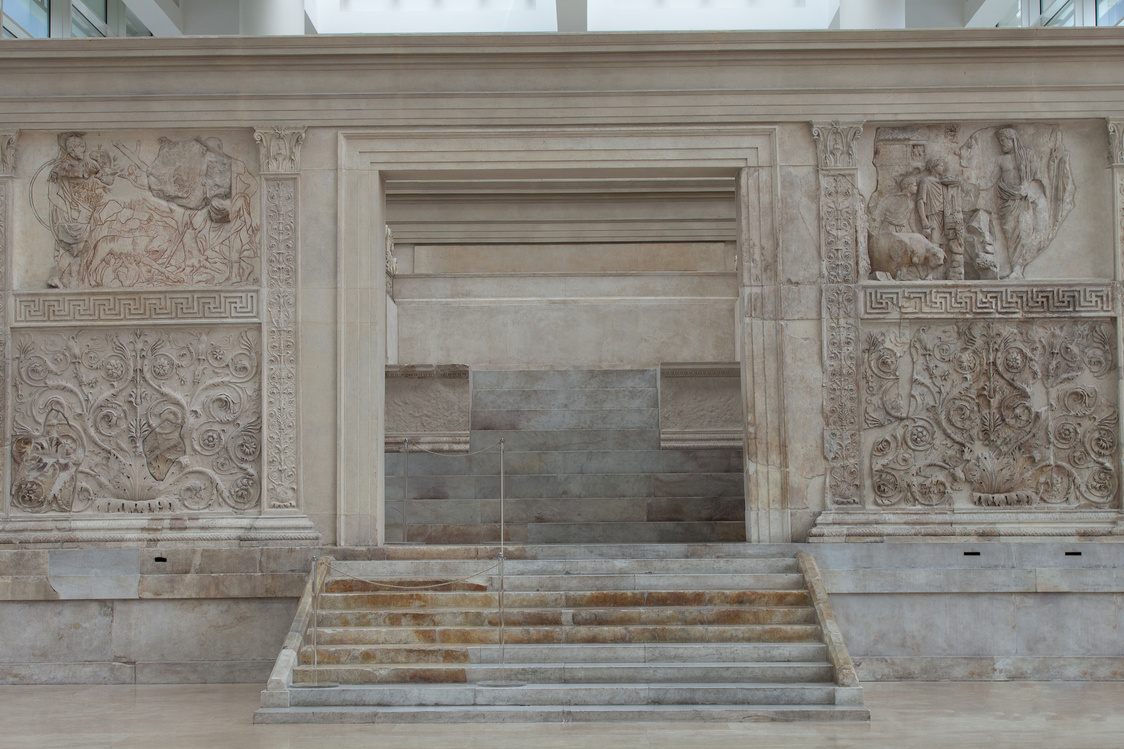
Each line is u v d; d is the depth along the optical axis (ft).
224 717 26.16
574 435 42.98
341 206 34.32
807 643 28.19
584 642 28.66
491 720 25.25
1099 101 34.37
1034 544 32.65
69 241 34.53
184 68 34.55
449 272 54.29
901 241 34.40
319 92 34.55
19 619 32.50
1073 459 33.83
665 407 43.19
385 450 42.32
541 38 34.06
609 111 34.58
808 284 34.27
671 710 25.32
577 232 55.21
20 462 33.91
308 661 27.91
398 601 30.50
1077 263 34.55
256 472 33.88
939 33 33.96
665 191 54.90
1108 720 25.29
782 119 34.53
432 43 34.14
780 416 33.88
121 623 32.40
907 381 34.04
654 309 51.06
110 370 34.14
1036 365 34.09
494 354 50.98
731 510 39.09
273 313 34.14
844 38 34.12
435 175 35.22
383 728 24.54
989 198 34.76
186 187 34.76
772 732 23.79
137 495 33.81
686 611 29.50
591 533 38.06
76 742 23.27
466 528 38.24
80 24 55.72
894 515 33.40
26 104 34.47
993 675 32.01
